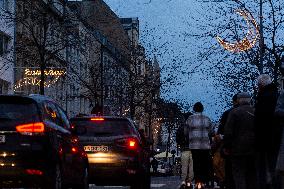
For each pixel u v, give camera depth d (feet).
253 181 50.06
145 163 71.36
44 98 50.31
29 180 46.21
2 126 46.44
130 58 266.98
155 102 294.05
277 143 45.47
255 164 49.42
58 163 48.34
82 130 57.26
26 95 48.49
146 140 77.77
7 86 196.75
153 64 274.36
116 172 64.90
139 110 317.42
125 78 263.70
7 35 191.42
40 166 46.24
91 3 300.40
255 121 45.80
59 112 53.26
